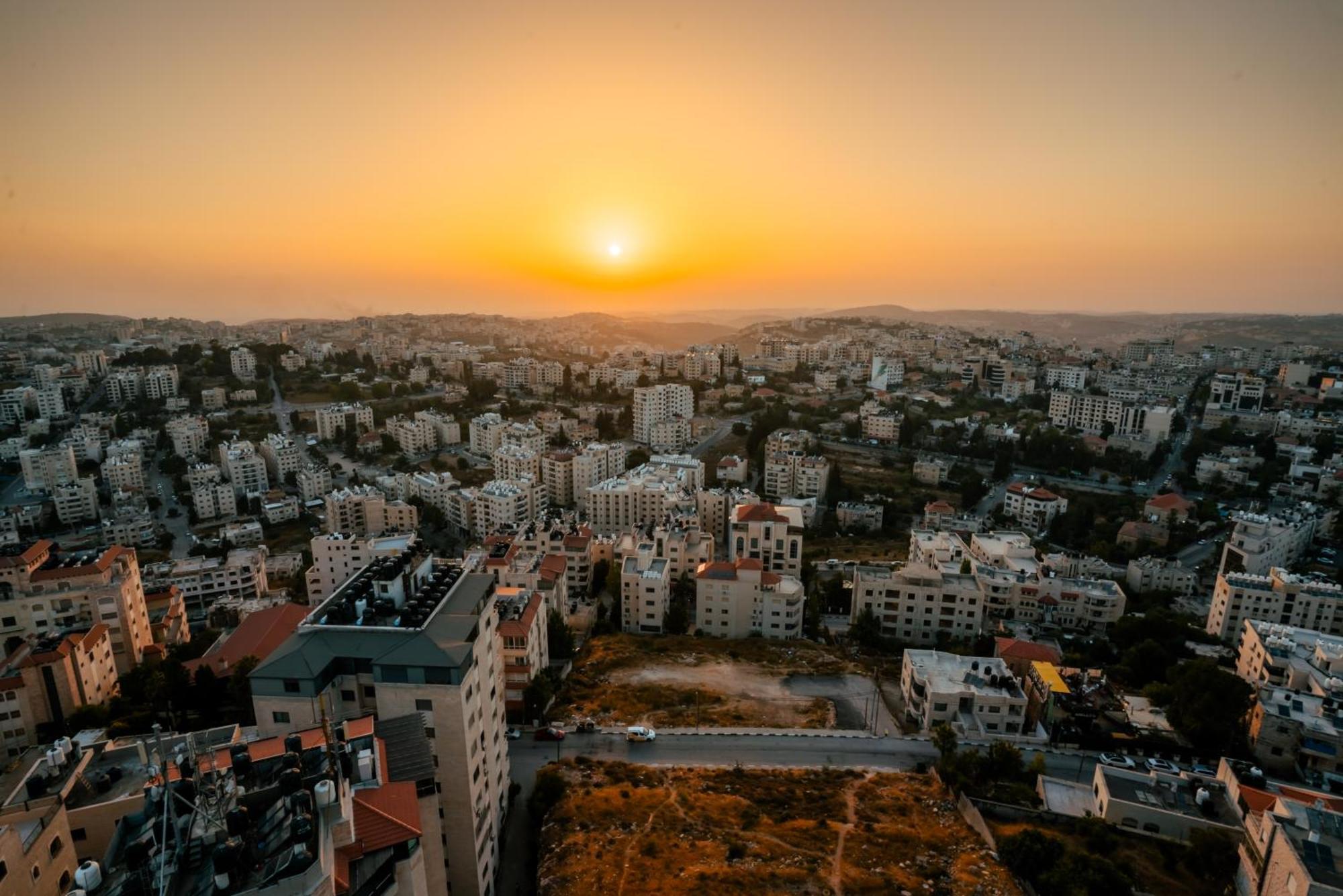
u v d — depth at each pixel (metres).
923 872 84.88
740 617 177.12
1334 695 124.50
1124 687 149.88
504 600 137.62
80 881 45.81
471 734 80.75
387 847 52.53
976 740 123.19
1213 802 95.19
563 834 91.75
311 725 77.44
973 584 178.12
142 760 75.31
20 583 148.62
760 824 95.44
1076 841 92.56
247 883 43.53
